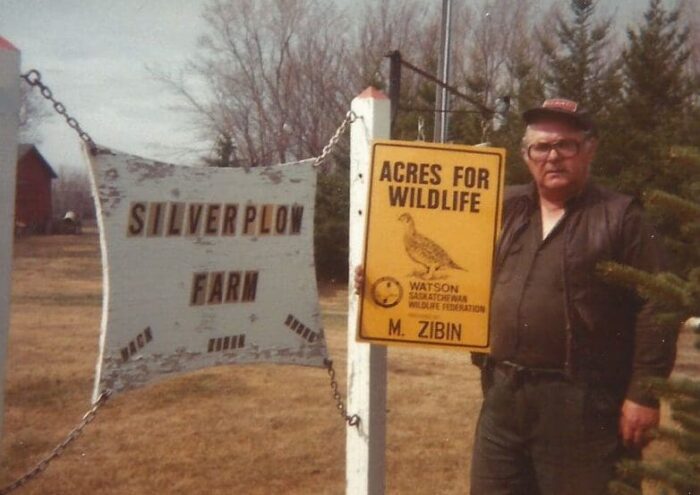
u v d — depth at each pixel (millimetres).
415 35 41344
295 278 3715
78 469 6133
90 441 6793
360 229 3893
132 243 3230
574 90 17891
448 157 3662
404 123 25391
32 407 7801
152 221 3281
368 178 3664
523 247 3559
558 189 3457
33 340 11500
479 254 3650
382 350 3873
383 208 3662
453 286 3652
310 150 42594
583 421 3398
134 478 5988
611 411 3430
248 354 3588
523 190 3664
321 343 3805
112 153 3178
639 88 17766
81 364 9812
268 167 3613
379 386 3877
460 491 5906
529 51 37969
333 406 8109
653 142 13812
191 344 3406
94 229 55219
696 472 2881
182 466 6273
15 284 20219
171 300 3344
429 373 9805
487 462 3635
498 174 3662
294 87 42312
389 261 3656
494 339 3604
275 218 3643
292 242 3705
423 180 3662
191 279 3396
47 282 21078
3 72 2746
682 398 2939
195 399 8172
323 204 22141
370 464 3859
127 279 3215
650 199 3021
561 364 3432
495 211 3656
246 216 3551
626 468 2965
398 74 11547
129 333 3225
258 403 8102
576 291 3396
